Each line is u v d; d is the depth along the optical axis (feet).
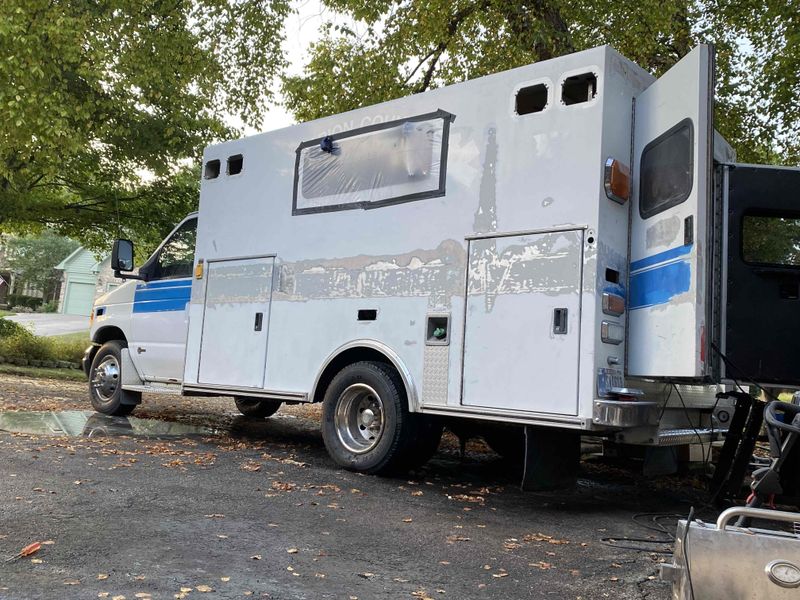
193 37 48.88
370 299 20.15
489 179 18.03
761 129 40.34
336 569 11.85
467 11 38.99
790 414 11.22
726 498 14.53
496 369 17.29
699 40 40.68
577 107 16.75
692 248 14.55
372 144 20.75
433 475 21.52
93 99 47.01
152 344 27.45
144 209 57.93
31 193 54.75
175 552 11.99
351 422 20.68
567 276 16.35
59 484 16.03
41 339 61.52
